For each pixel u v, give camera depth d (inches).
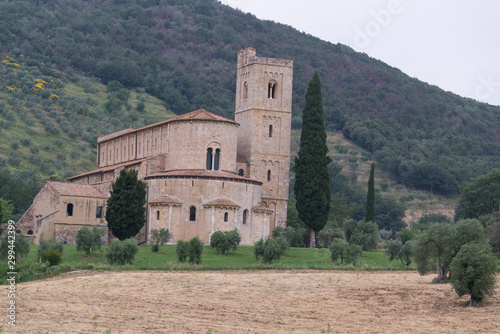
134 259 3757.4
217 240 4040.4
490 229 4554.6
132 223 4180.6
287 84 5078.7
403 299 2657.5
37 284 2989.7
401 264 3868.1
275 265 3560.5
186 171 4515.3
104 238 4534.9
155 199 4439.0
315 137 4810.5
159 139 4867.1
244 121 5054.1
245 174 4958.2
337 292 2805.1
